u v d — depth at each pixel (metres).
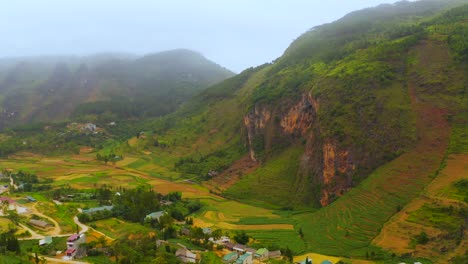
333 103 158.38
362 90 154.62
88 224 115.88
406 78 153.50
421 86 146.62
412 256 91.31
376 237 103.00
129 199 139.88
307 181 153.75
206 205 155.00
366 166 134.38
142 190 154.88
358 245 101.25
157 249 95.50
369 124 142.12
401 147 131.25
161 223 116.00
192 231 108.50
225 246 104.38
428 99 140.50
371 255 94.56
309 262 89.25
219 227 124.19
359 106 149.25
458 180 107.56
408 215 104.31
